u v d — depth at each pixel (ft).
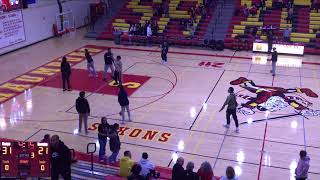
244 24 94.63
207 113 52.65
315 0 96.58
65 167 32.04
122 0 113.80
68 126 49.26
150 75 68.80
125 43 92.12
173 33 94.53
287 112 52.85
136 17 103.60
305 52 83.61
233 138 45.73
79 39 96.89
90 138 46.03
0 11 80.43
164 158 41.29
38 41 93.97
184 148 43.47
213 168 39.29
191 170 29.37
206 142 44.80
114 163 39.60
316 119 50.65
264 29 89.40
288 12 93.61
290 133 46.91
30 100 57.77
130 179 28.96
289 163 40.32
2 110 54.24
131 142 44.91
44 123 50.14
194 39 89.56
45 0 95.04
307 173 36.37
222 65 74.79
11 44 84.74
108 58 64.69
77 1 108.27
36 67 73.36
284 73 69.67
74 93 60.39
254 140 45.24
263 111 53.26
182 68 72.84
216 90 61.05
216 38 90.27
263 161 40.70
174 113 52.75
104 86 63.41
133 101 56.85
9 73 69.87
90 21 113.39
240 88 61.77
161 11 102.58
